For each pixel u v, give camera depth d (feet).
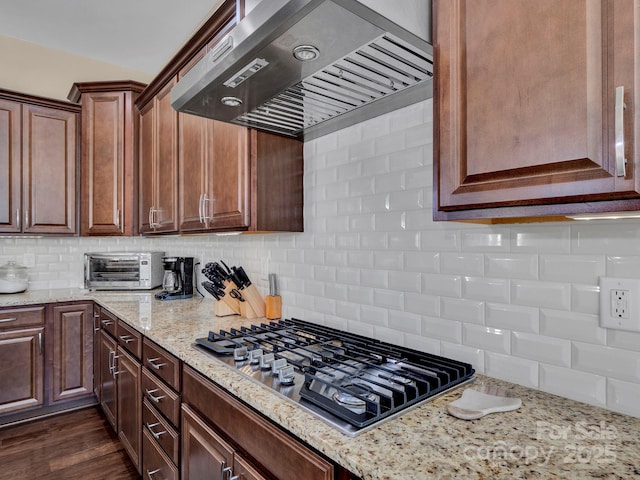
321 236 5.68
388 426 2.76
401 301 4.57
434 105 2.90
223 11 5.45
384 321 4.77
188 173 6.87
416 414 2.94
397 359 3.93
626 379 2.98
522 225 3.55
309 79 3.82
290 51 3.28
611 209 2.10
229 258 8.00
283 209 5.75
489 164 2.58
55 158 9.25
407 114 4.52
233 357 4.30
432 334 4.25
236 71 3.65
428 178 4.29
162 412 5.25
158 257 10.31
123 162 9.48
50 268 10.08
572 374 3.25
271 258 6.72
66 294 9.11
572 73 2.20
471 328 3.92
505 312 3.66
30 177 8.95
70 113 9.45
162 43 9.53
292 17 2.78
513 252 3.61
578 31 2.18
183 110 4.68
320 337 4.82
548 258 3.39
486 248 3.80
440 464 2.31
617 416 2.95
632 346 2.95
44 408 8.57
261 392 3.37
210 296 8.78
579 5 2.18
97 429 8.08
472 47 2.67
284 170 5.77
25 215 8.89
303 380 3.64
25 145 8.90
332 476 2.63
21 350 8.20
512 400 3.15
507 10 2.49
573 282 3.24
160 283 10.41
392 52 3.26
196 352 4.56
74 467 6.77
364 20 2.80
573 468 2.27
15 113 8.81
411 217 4.46
